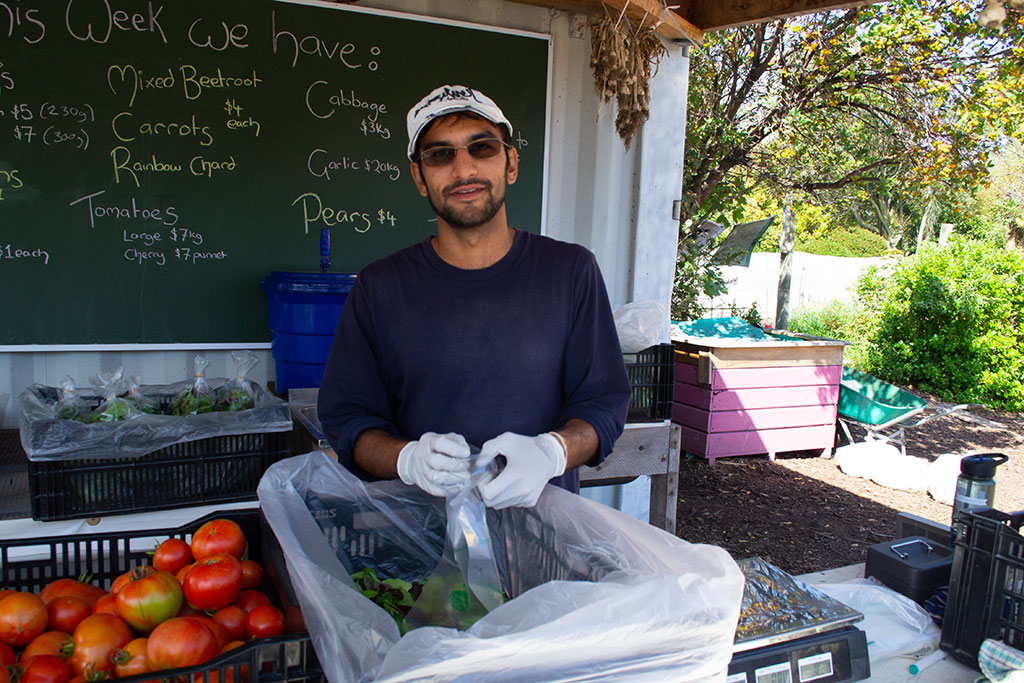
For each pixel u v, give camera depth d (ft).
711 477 18.44
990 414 26.96
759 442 19.66
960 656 4.82
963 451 21.99
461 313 4.71
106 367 10.44
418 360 4.72
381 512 4.06
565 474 4.91
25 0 9.53
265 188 10.87
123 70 10.02
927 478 18.21
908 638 5.00
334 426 4.76
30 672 3.17
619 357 5.03
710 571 3.02
